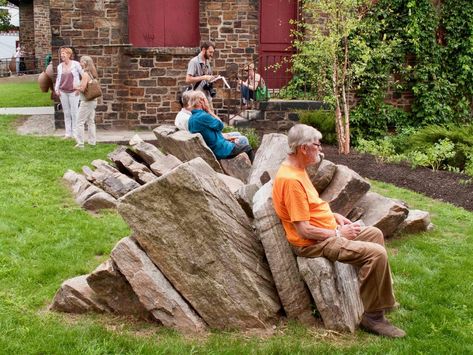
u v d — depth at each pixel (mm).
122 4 14953
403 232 6953
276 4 15984
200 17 15367
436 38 16375
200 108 8367
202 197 4348
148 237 4449
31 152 11148
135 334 4352
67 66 12742
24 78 34031
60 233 6574
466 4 16156
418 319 4742
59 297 4699
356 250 4340
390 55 15914
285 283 4547
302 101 14008
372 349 4184
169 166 7914
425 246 6516
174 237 4418
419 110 16297
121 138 13195
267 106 13891
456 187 9641
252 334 4391
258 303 4453
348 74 13422
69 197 8227
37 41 34906
